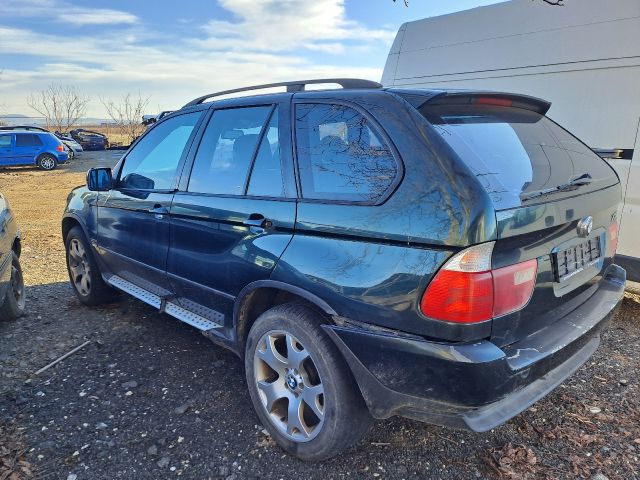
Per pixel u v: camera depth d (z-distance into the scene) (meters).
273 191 2.65
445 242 1.92
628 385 3.18
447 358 1.93
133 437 2.70
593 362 3.50
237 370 3.42
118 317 4.37
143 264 3.66
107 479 2.39
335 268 2.23
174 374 3.37
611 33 4.18
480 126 2.42
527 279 2.10
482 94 2.51
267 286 2.54
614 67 4.15
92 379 3.30
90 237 4.29
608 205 2.70
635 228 4.08
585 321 2.45
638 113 4.02
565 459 2.50
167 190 3.41
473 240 1.89
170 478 2.40
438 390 2.01
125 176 3.98
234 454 2.57
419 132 2.15
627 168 4.09
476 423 2.02
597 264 2.71
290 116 2.70
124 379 3.30
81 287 4.63
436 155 2.06
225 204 2.85
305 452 2.45
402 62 5.93
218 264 2.90
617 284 2.89
